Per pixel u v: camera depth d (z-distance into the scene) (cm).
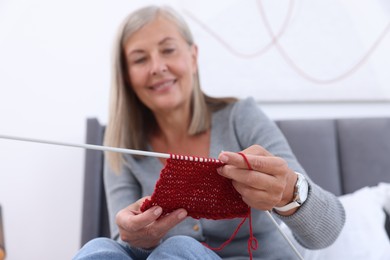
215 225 94
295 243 106
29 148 162
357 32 168
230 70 166
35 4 166
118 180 109
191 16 165
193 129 108
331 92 167
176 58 106
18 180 161
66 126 165
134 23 108
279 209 77
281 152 95
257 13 167
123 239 80
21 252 158
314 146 150
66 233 161
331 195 85
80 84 167
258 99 166
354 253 111
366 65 168
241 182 70
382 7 168
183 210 77
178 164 72
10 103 162
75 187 163
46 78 165
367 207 125
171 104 106
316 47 168
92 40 168
